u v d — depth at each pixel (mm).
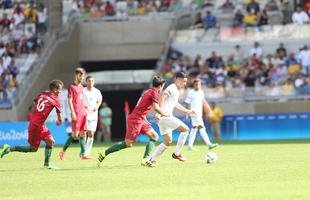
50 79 105250
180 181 34594
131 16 112812
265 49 106250
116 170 41688
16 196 29922
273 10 110875
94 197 28766
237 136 93500
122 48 112688
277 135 93250
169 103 44969
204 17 109688
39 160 53062
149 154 43875
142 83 121062
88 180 35969
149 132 43531
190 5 112938
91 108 54062
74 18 112312
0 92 99375
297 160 47938
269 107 97875
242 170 40188
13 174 40375
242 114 96750
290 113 93125
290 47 105875
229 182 33719
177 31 109750
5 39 109000
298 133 92875
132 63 121438
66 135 87875
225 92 98875
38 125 43344
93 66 121625
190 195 28688
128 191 30750
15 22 111062
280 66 100500
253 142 79312
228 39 107562
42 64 103062
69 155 58812
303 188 30703
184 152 60125
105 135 97000
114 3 116062
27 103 99125
